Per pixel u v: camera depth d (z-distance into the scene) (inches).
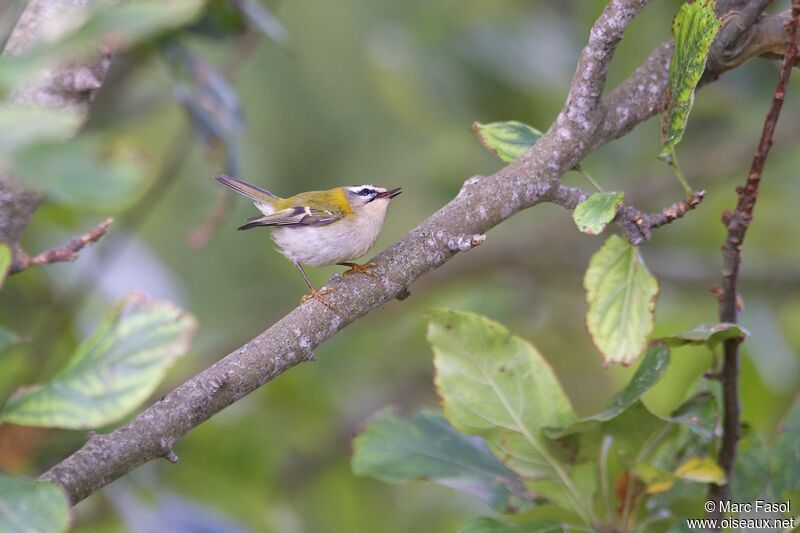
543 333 603.2
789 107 542.3
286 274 660.7
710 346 249.6
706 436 237.0
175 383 489.4
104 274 459.2
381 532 526.3
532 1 582.6
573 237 599.8
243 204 653.3
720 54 262.5
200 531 374.6
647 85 252.8
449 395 259.6
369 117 669.3
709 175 555.8
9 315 447.2
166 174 444.5
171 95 492.7
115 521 385.1
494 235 639.8
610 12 230.5
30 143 107.7
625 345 249.6
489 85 557.0
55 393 176.2
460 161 583.5
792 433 277.9
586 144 247.3
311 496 538.6
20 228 223.3
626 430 246.7
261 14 386.0
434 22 593.9
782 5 439.5
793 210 559.8
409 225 636.1
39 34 210.5
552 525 251.6
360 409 583.5
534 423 259.3
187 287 619.8
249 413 499.2
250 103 645.9
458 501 520.7
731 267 240.4
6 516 166.4
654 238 579.8
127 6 119.5
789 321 533.0
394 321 601.0
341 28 663.8
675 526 244.1
